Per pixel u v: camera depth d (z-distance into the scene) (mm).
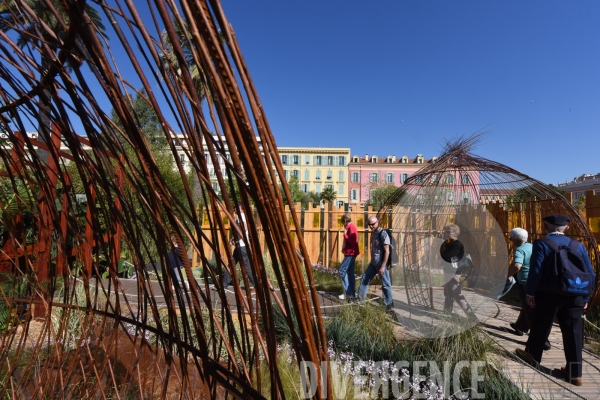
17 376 1982
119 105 897
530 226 7430
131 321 1391
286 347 3424
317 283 8039
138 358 1369
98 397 1715
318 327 870
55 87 1034
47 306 1622
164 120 894
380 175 69750
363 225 10867
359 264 10516
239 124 729
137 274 1347
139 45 880
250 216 864
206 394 1382
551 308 3598
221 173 954
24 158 1392
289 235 803
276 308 3959
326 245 10797
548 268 3588
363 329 4285
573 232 6109
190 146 911
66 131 1104
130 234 1165
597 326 5008
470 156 5133
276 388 974
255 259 921
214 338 1282
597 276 5363
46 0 853
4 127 1330
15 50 992
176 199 1039
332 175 73188
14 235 1715
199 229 1006
